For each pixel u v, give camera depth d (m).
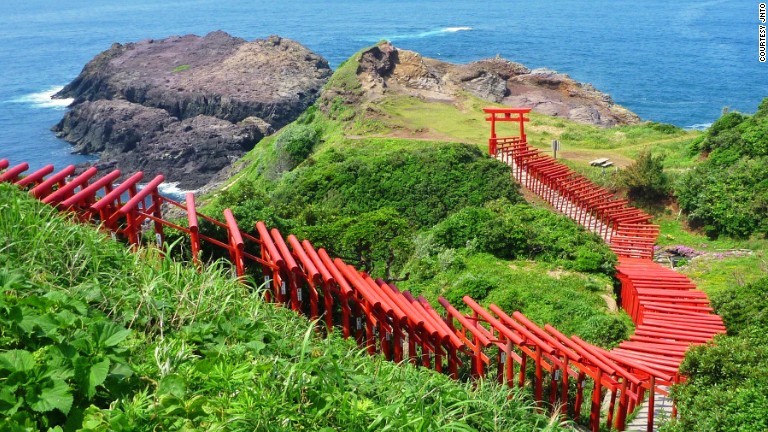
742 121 47.09
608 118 84.38
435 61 88.31
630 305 26.53
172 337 9.02
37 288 9.01
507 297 24.98
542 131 60.84
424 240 32.56
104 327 7.87
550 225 33.97
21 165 14.67
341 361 9.98
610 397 16.73
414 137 57.06
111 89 114.50
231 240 15.01
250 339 9.41
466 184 41.31
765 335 15.93
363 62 76.62
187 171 87.75
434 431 8.16
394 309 14.05
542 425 11.03
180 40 137.88
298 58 118.44
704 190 39.47
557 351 15.44
